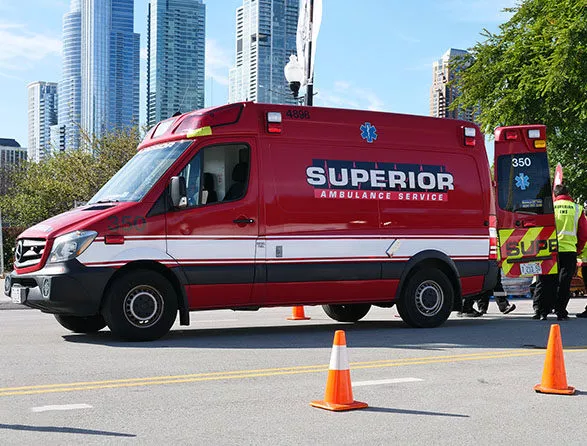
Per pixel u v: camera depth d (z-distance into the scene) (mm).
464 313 14219
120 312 9906
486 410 6418
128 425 5734
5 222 43219
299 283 10938
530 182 13164
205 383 7363
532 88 26875
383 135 11703
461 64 30547
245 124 10711
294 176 10953
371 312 15555
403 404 6586
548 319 13664
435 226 11984
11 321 12836
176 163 10297
